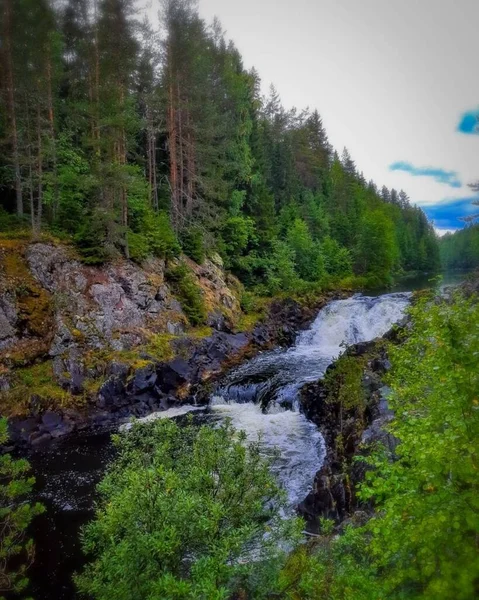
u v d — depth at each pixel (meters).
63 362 21.97
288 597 6.93
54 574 11.13
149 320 27.08
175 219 35.41
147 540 6.35
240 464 7.89
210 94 40.28
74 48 34.56
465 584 3.91
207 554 7.07
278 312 38.50
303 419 19.89
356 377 15.78
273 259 44.53
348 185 78.56
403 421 7.18
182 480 7.71
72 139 33.62
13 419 19.06
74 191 28.95
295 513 12.58
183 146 37.31
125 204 28.48
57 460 17.30
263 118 65.31
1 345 21.59
